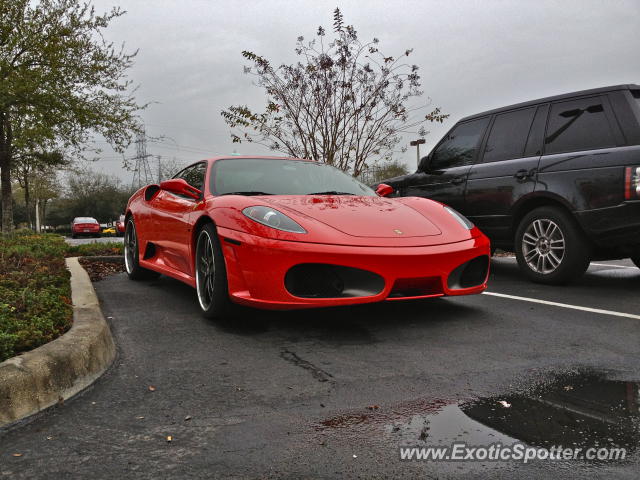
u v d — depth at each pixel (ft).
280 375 7.51
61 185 159.43
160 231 14.38
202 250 11.46
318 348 8.82
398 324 10.37
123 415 6.20
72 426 5.92
